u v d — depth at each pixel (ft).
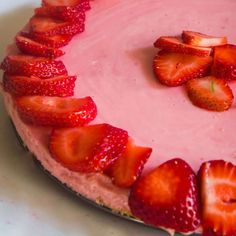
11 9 1.93
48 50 1.59
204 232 1.35
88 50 1.63
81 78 1.57
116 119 1.50
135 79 1.57
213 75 1.56
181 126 1.49
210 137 1.47
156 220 1.35
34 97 1.49
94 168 1.39
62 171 1.46
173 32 1.68
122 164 1.40
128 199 1.39
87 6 1.72
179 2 1.76
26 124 1.49
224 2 1.76
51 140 1.44
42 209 1.50
